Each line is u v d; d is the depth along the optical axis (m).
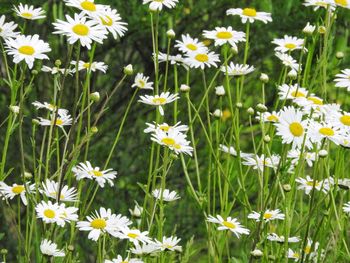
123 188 5.94
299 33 5.62
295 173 2.92
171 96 3.13
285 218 2.93
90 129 2.68
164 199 3.14
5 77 5.36
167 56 3.29
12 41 2.80
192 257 5.20
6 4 4.95
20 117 2.70
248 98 6.02
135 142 6.11
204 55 3.36
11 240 5.55
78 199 2.87
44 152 5.52
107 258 2.95
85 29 2.60
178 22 5.77
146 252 2.79
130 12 5.29
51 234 2.71
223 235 3.20
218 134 3.23
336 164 2.88
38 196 2.77
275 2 5.63
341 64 5.24
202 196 3.25
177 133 2.98
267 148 3.02
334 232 3.03
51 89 5.43
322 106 2.93
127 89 6.10
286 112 2.70
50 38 5.43
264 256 2.94
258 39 5.80
